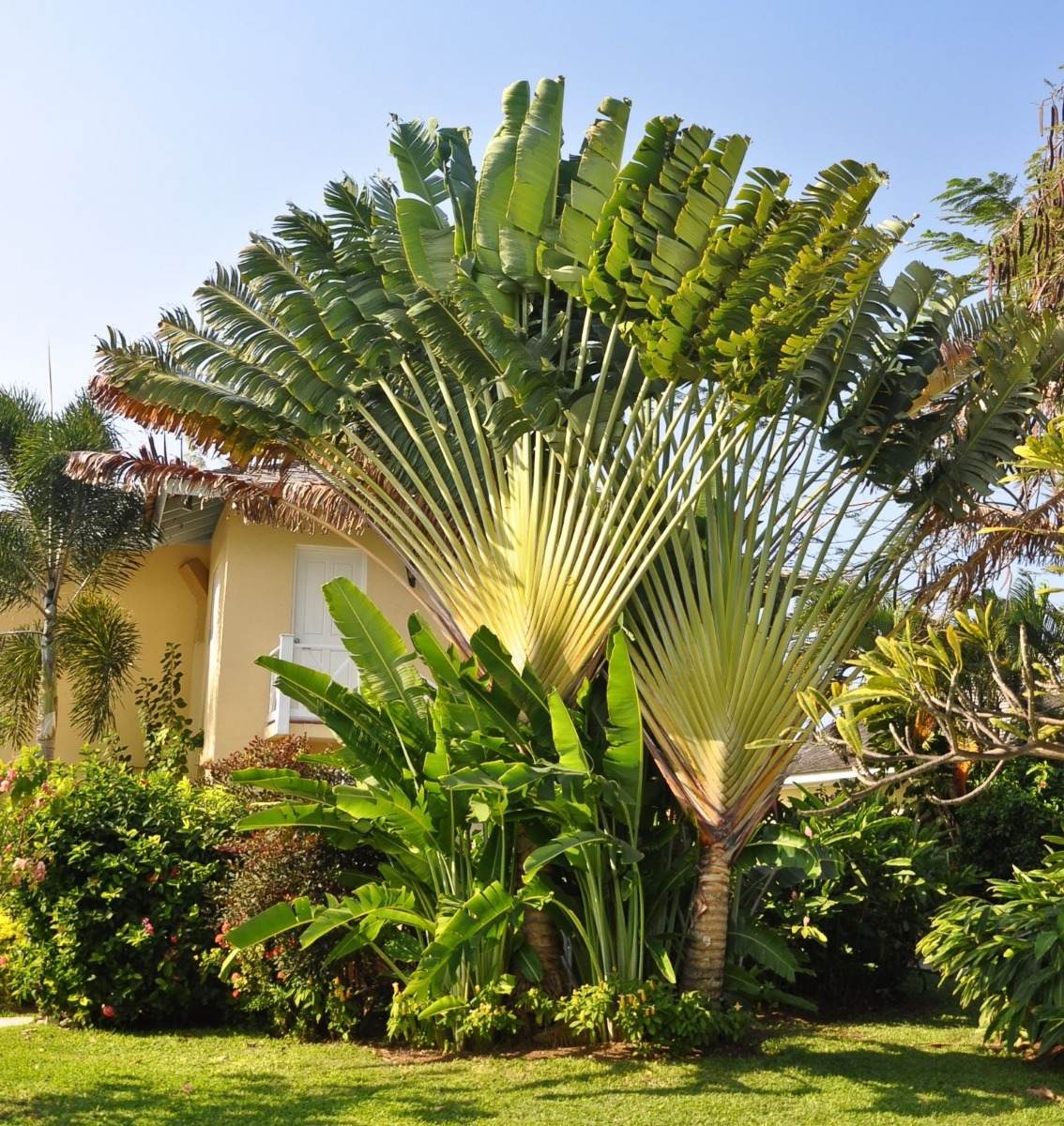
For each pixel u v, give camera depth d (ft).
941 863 36.60
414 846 31.09
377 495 34.96
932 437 31.48
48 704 55.72
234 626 54.75
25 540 56.34
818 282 26.81
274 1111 23.90
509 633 30.50
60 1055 29.63
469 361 30.83
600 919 29.25
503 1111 23.65
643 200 29.43
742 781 28.81
